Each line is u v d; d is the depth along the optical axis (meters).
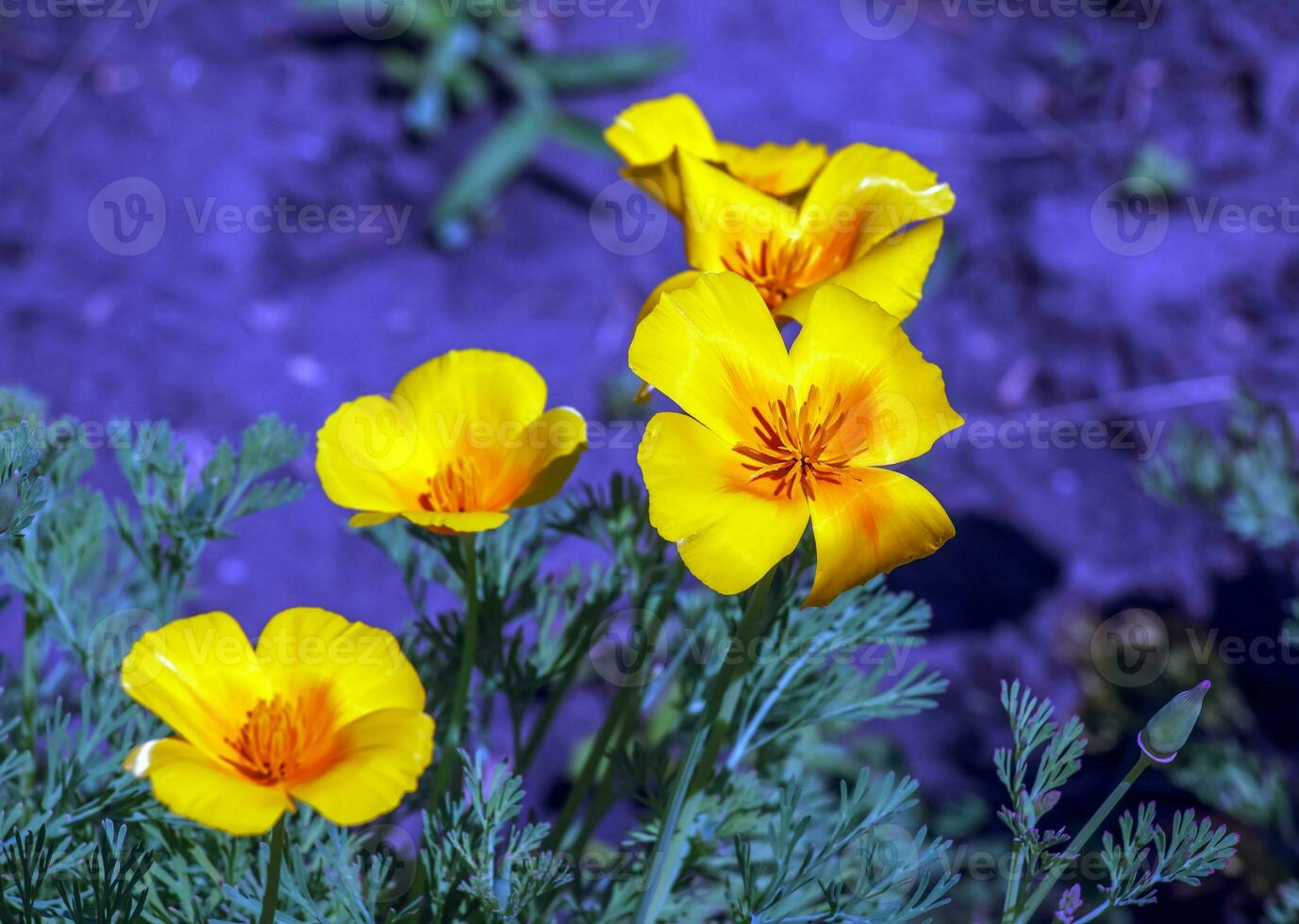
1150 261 1.58
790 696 0.81
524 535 0.83
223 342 1.47
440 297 1.59
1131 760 1.14
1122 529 1.39
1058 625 1.29
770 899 0.76
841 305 0.73
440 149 1.76
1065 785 1.13
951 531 0.72
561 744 1.14
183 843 0.79
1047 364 1.55
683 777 0.75
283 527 1.29
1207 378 1.52
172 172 1.64
